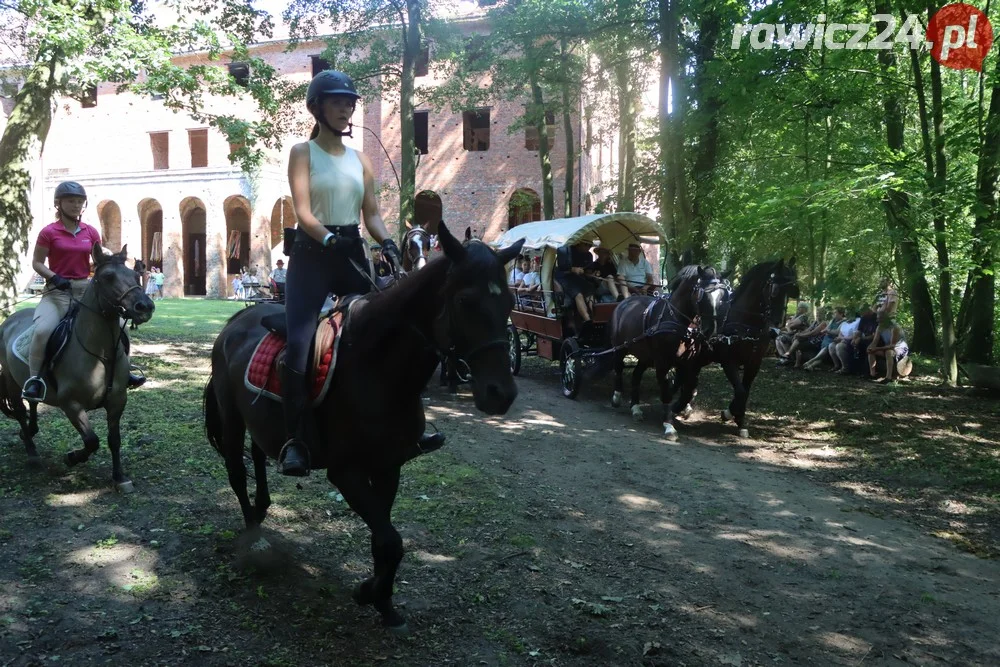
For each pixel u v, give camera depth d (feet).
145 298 18.90
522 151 114.42
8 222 43.83
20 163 44.19
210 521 18.22
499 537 18.71
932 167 40.91
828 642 14.48
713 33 50.85
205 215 137.49
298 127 65.82
